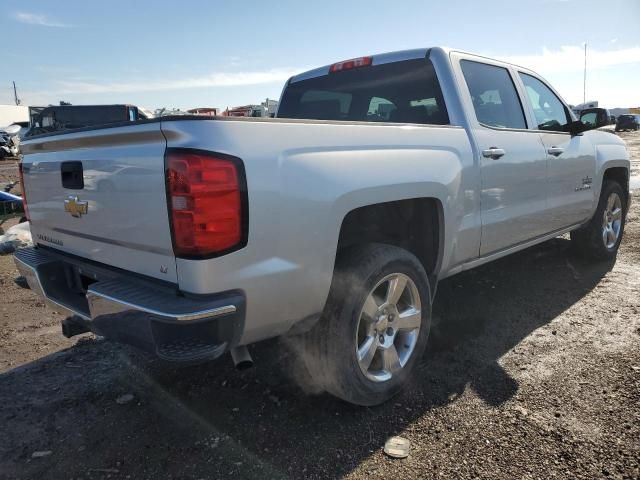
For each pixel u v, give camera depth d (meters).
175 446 2.66
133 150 2.36
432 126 3.26
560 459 2.43
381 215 3.25
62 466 2.53
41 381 3.40
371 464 2.46
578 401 2.90
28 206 3.44
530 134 4.18
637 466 2.35
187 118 2.17
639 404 2.83
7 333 4.24
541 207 4.33
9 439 2.76
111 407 3.06
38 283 3.07
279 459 2.53
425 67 3.78
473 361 3.46
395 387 3.00
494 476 2.33
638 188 11.40
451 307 4.50
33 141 3.17
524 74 4.57
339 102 4.42
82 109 17.80
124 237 2.50
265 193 2.28
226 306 2.20
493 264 5.71
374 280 2.78
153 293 2.34
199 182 2.13
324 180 2.49
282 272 2.37
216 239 2.16
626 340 3.65
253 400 3.09
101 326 2.46
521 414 2.81
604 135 5.54
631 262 5.64
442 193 3.18
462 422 2.77
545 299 4.59
